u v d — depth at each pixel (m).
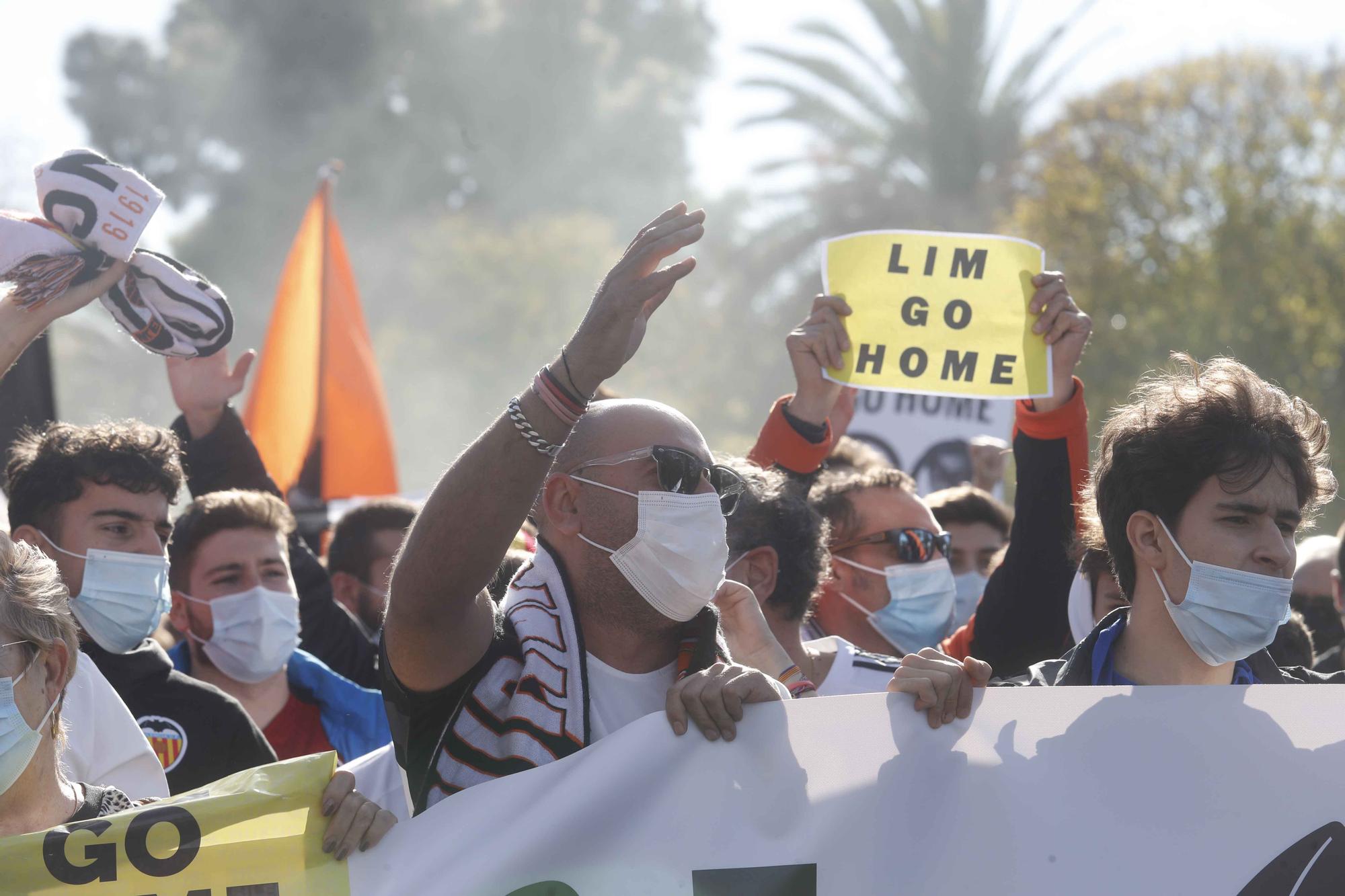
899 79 36.19
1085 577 4.39
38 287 3.79
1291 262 25.14
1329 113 25.62
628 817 2.86
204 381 5.11
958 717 2.98
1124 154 26.91
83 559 3.91
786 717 2.93
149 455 4.01
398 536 6.41
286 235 47.50
